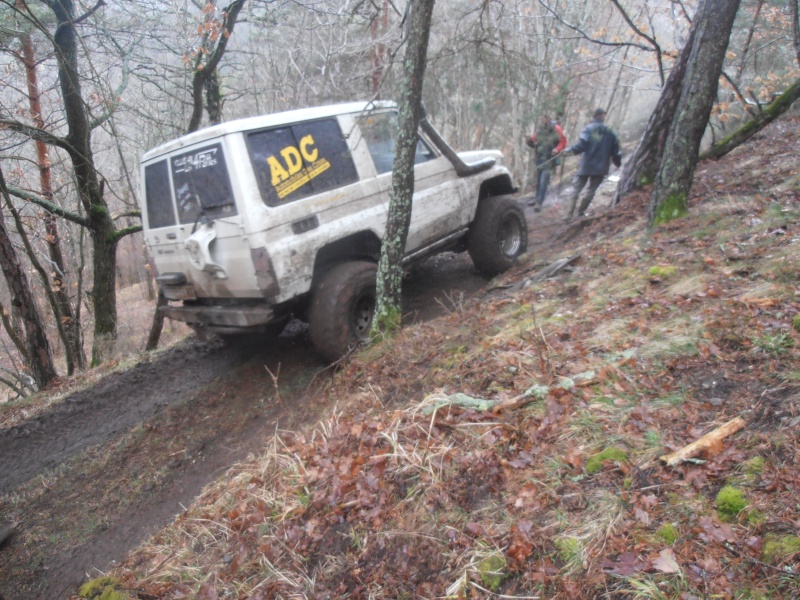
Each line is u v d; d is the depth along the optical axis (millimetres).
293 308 4945
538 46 10094
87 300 14484
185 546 3158
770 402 2611
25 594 3383
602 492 2439
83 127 8430
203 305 5109
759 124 7934
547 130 8984
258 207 4371
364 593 2398
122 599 2795
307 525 2881
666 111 7301
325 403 4398
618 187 7902
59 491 4340
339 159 5031
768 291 3580
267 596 2562
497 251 6414
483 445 2965
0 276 12734
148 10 8422
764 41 10969
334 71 10617
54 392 6445
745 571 1907
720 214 5375
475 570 2260
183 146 4680
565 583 2068
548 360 3424
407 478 2912
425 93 6602
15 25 7570
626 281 4594
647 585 1940
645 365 3232
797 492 2100
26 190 9359
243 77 14289
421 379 3996
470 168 6133
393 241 4742
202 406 5109
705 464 2385
